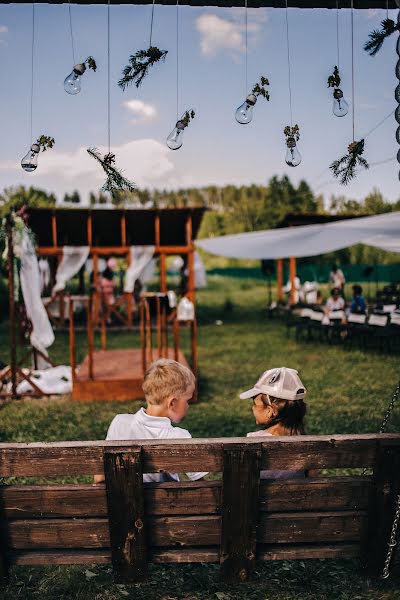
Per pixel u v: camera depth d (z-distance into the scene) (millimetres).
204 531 2568
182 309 8750
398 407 7945
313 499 2594
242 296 30734
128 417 2941
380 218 9602
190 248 15836
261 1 3744
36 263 9227
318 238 10648
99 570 3510
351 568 3400
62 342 15906
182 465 2477
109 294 19125
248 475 2463
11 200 15844
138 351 11148
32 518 2543
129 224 17781
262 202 39500
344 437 2523
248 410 8000
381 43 3186
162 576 3367
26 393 8984
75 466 2453
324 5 3844
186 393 2875
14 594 3252
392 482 2541
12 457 2434
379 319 12750
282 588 3213
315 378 10117
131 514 2469
